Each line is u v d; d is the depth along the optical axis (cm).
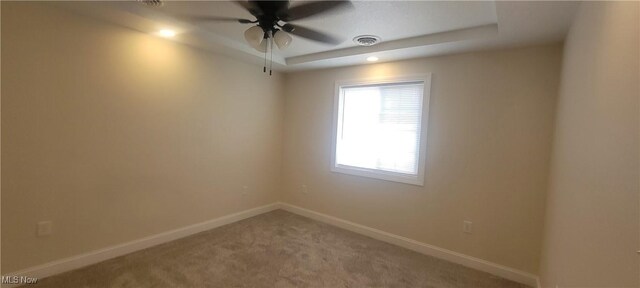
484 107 274
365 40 280
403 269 273
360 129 368
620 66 97
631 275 81
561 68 232
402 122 333
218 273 250
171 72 299
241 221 385
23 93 210
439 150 301
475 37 241
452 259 294
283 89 436
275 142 432
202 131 334
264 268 263
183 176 320
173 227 315
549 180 238
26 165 215
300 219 403
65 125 231
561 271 169
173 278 239
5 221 208
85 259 249
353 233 360
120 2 216
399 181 329
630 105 87
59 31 224
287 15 210
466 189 286
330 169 391
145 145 284
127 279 234
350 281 248
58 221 233
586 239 126
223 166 362
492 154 271
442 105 298
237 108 372
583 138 143
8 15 201
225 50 328
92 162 249
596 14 132
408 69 320
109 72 253
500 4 176
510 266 264
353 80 365
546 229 232
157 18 243
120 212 271
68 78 230
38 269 224
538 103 248
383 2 200
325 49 327
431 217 308
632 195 82
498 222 269
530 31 217
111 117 258
